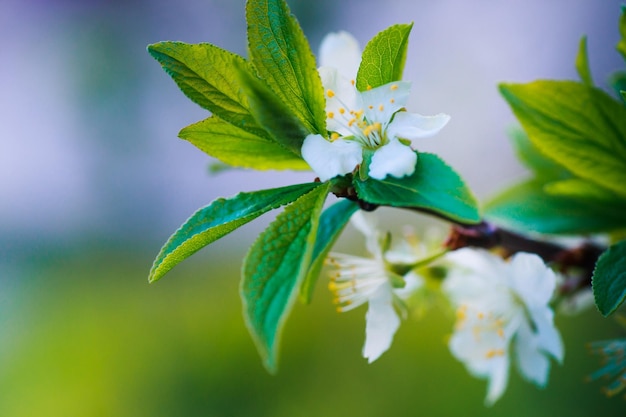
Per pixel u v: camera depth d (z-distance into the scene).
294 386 0.54
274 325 0.27
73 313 0.65
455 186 0.28
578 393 0.48
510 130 0.35
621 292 0.28
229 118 0.29
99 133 1.03
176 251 0.28
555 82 0.31
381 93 0.29
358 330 0.54
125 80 1.04
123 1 1.07
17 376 0.60
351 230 0.66
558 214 0.34
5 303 0.70
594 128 0.31
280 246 0.28
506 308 0.32
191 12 1.08
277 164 0.30
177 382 0.57
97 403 0.57
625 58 0.31
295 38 0.28
